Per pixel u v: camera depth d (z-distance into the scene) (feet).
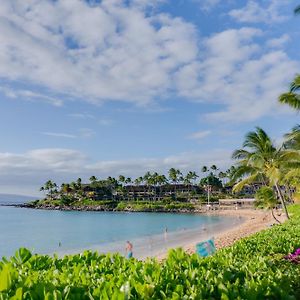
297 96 81.46
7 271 14.67
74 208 510.99
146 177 548.31
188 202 470.39
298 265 26.89
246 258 30.37
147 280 16.33
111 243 128.98
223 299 14.29
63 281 15.97
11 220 280.72
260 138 126.93
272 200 141.28
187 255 22.61
